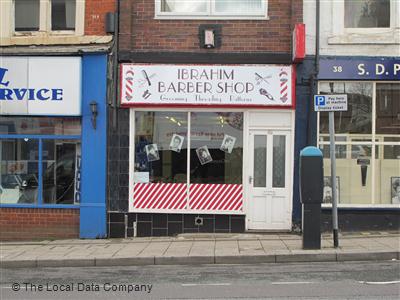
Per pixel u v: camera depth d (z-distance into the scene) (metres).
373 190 12.95
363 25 13.00
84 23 13.11
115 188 13.03
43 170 13.31
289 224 12.89
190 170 13.06
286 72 12.77
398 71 12.70
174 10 13.16
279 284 8.18
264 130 12.96
